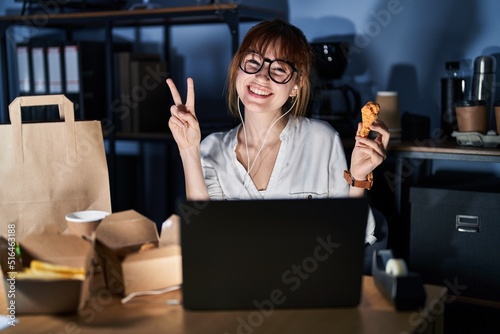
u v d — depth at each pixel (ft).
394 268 4.56
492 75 9.00
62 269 4.48
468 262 8.62
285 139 6.89
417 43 9.74
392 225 9.97
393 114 9.32
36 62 11.03
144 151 12.05
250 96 6.56
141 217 5.22
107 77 10.44
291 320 4.25
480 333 8.66
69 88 10.89
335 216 4.26
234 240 4.27
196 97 11.53
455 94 9.18
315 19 10.32
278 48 6.48
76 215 5.67
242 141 6.99
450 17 9.52
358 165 6.15
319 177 6.95
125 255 4.80
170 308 4.48
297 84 6.83
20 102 5.72
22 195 5.77
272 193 6.84
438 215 8.71
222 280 4.34
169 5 11.30
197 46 11.39
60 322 4.27
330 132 7.09
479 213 8.47
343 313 4.38
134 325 4.20
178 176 11.85
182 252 4.29
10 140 5.72
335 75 9.68
